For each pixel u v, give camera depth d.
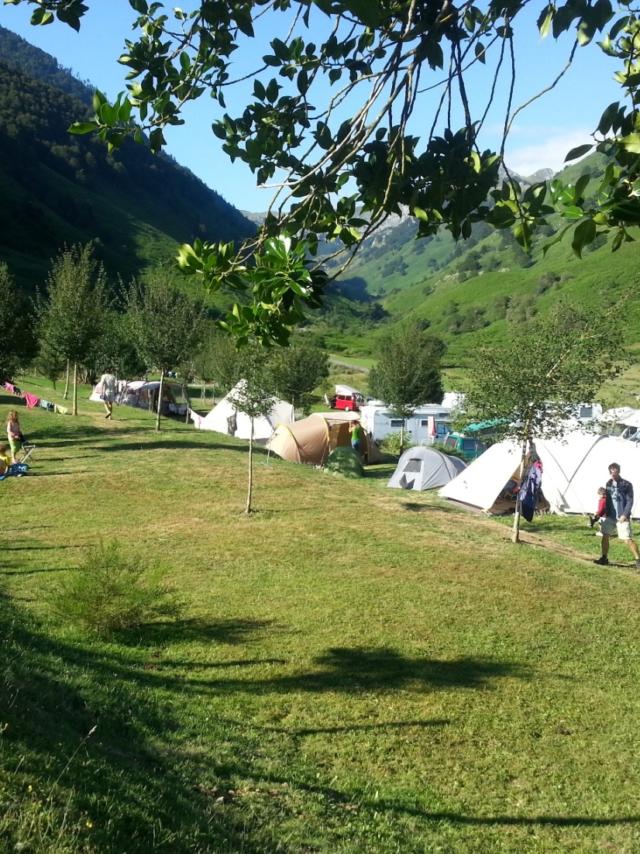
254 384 15.62
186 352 27.56
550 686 8.29
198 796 5.02
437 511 17.59
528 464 16.48
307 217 2.60
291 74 2.67
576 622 10.38
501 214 2.16
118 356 52.09
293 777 5.89
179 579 11.43
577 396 14.30
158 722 6.35
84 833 3.42
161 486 18.06
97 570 9.21
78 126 2.45
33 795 3.56
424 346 45.50
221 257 2.58
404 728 7.09
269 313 2.39
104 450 22.95
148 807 4.20
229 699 7.39
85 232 149.75
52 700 5.65
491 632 9.78
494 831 5.52
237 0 2.64
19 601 9.69
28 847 3.09
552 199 1.86
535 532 17.84
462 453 34.88
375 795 5.80
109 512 15.65
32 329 25.47
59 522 14.76
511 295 144.00
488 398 14.77
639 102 1.85
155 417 35.59
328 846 4.80
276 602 10.55
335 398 63.22
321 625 9.71
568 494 20.97
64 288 28.02
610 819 5.82
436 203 2.29
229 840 4.36
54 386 46.28
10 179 149.75
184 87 2.81
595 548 16.02
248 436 32.50
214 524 14.90
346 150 2.45
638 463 20.31
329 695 7.66
